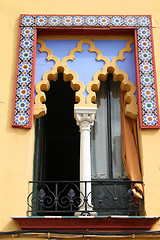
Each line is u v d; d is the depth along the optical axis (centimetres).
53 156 1164
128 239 636
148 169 680
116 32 780
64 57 765
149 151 691
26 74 737
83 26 773
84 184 681
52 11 791
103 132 761
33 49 757
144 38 767
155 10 798
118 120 769
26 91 725
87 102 729
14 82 734
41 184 748
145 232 633
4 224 641
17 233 631
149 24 779
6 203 654
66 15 782
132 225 641
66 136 1147
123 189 720
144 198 664
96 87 747
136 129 734
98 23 776
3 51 761
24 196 659
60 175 1159
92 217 628
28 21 779
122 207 663
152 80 735
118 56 768
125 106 750
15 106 714
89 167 693
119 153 747
